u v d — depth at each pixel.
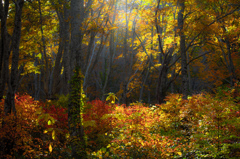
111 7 15.22
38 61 20.20
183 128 7.54
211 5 13.41
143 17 14.15
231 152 5.21
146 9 13.86
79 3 6.73
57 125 7.37
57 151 6.63
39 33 15.41
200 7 13.21
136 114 7.07
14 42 6.81
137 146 6.06
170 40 14.06
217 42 15.63
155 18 13.18
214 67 21.31
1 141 5.75
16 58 6.75
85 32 10.81
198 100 7.76
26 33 14.28
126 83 19.78
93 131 8.00
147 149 5.77
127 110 8.04
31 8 13.44
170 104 8.30
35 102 8.80
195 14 14.02
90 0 13.80
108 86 31.53
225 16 13.13
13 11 11.71
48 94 15.38
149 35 19.03
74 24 6.56
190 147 5.67
